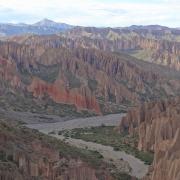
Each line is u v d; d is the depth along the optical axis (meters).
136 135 128.25
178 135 92.25
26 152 68.12
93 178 69.81
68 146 91.00
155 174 76.19
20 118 167.62
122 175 83.88
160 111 133.38
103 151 111.81
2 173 57.88
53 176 65.88
